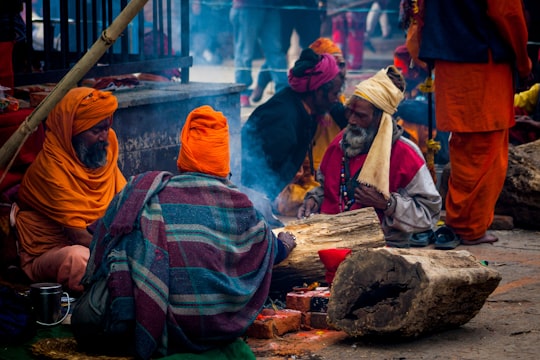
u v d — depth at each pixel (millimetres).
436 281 5504
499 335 5934
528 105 10727
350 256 5828
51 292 6008
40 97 7613
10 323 5660
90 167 6891
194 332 5473
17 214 6938
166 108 8562
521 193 9109
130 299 5344
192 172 5723
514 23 7754
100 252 5570
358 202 7801
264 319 6051
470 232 8461
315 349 5766
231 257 5633
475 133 8102
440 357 5512
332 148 8031
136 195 5586
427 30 7961
